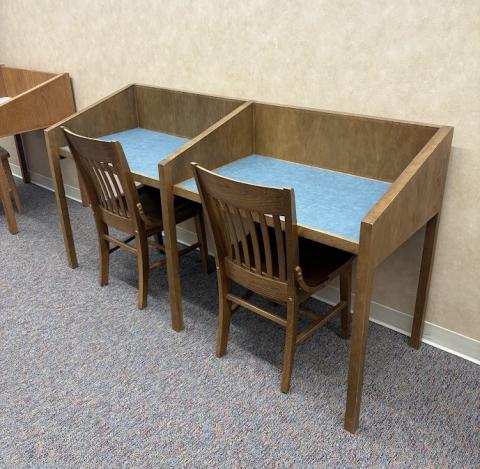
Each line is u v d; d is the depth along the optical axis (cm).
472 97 182
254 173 218
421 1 182
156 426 186
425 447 176
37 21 344
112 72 312
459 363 215
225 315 212
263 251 207
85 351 225
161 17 270
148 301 260
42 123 334
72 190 393
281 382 200
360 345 167
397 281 229
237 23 239
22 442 180
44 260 301
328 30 210
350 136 209
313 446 177
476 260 203
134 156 246
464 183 195
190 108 265
